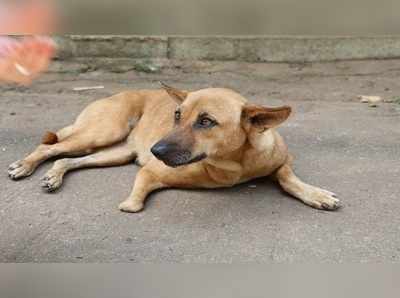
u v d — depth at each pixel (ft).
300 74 20.10
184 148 8.84
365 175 11.42
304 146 13.16
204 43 20.88
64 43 20.39
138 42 20.83
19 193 10.64
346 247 8.48
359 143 13.39
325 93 18.17
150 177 10.39
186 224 9.36
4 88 18.47
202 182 10.34
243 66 20.88
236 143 9.39
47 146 11.98
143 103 12.50
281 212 9.73
